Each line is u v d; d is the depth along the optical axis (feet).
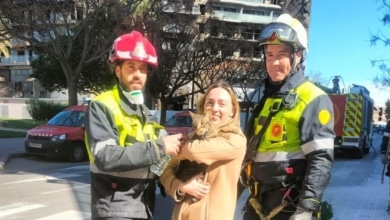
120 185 7.82
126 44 8.05
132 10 57.16
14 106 143.13
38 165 39.55
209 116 8.12
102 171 7.59
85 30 62.69
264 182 8.72
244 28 84.74
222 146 7.66
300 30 8.73
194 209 7.72
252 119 9.33
